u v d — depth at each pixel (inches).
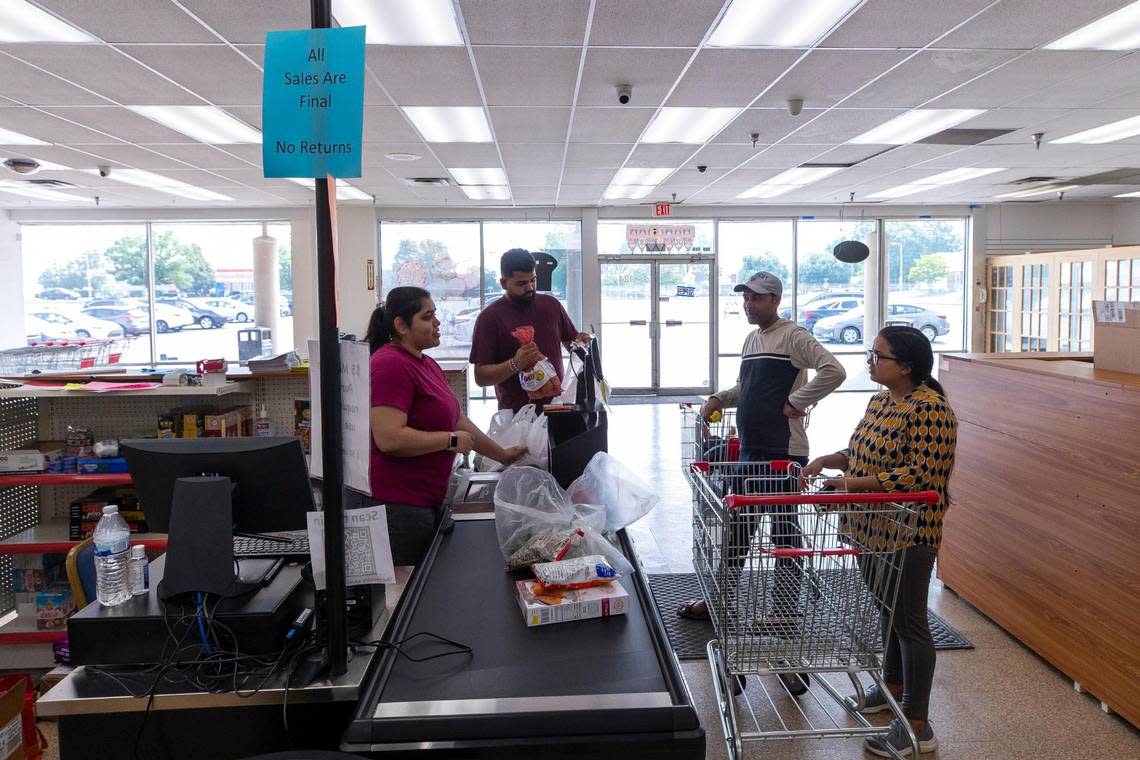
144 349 404.2
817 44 155.4
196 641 53.8
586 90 185.8
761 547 75.5
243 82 176.6
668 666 49.5
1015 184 341.7
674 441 293.7
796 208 411.5
